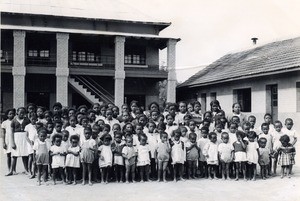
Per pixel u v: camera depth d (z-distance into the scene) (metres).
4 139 10.02
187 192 7.60
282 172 9.21
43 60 22.64
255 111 18.16
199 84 23.23
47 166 8.95
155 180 8.98
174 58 22.39
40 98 23.19
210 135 9.18
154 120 9.98
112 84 24.41
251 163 8.80
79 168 9.09
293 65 14.73
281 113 16.09
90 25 23.70
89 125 9.08
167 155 8.73
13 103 20.45
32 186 8.16
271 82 16.88
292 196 7.25
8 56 22.08
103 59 23.81
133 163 8.68
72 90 23.14
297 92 15.12
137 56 24.58
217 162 9.05
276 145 9.71
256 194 7.43
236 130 9.39
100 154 8.56
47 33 20.73
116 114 10.43
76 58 23.45
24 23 22.30
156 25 24.61
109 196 7.23
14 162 9.59
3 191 7.62
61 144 8.55
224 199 7.02
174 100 22.48
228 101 20.86
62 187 8.08
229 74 20.31
